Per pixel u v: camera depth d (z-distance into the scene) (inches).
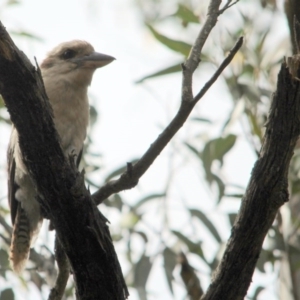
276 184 247.9
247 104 397.7
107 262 250.1
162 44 403.5
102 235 248.7
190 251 400.5
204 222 404.8
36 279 409.4
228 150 396.8
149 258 400.2
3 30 229.5
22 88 233.6
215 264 389.7
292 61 236.5
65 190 241.9
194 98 264.5
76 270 251.9
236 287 259.3
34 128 237.5
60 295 305.7
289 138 243.0
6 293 418.3
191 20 421.7
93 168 431.8
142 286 394.6
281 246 378.0
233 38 418.0
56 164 241.0
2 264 439.8
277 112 241.9
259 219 251.6
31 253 406.0
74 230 245.9
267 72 417.4
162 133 272.7
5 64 229.9
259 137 381.7
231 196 395.2
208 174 397.7
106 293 252.8
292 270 378.6
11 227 436.1
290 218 386.3
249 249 255.8
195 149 412.5
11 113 237.1
